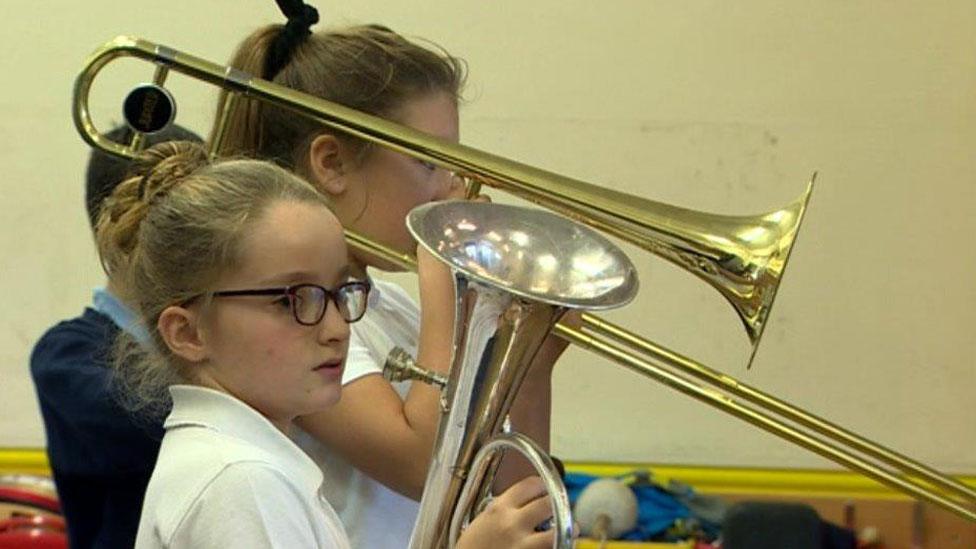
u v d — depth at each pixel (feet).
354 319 10.34
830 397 23.90
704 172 23.84
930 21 23.40
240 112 12.87
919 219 23.65
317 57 13.02
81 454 13.58
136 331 10.85
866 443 13.08
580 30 23.71
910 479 13.75
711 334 23.84
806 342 23.85
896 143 23.57
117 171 15.24
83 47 23.65
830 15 23.49
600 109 23.84
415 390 11.73
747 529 19.62
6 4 23.59
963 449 23.77
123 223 10.86
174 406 10.25
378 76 12.85
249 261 9.90
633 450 24.06
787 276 23.80
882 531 22.86
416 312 13.88
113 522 13.44
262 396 10.05
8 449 23.86
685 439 24.00
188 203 10.22
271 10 23.65
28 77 23.71
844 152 23.63
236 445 9.67
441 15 23.77
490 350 10.08
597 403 24.02
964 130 23.49
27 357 24.00
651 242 11.76
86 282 23.94
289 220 10.02
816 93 23.61
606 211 11.82
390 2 23.77
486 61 23.82
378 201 12.67
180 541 9.37
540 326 10.00
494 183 12.07
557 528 9.32
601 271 10.21
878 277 23.72
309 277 9.97
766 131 23.71
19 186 23.85
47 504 22.08
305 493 9.71
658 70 23.72
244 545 9.21
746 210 23.85
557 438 24.09
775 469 23.77
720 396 13.15
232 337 9.96
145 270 10.41
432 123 13.00
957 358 23.72
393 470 11.57
